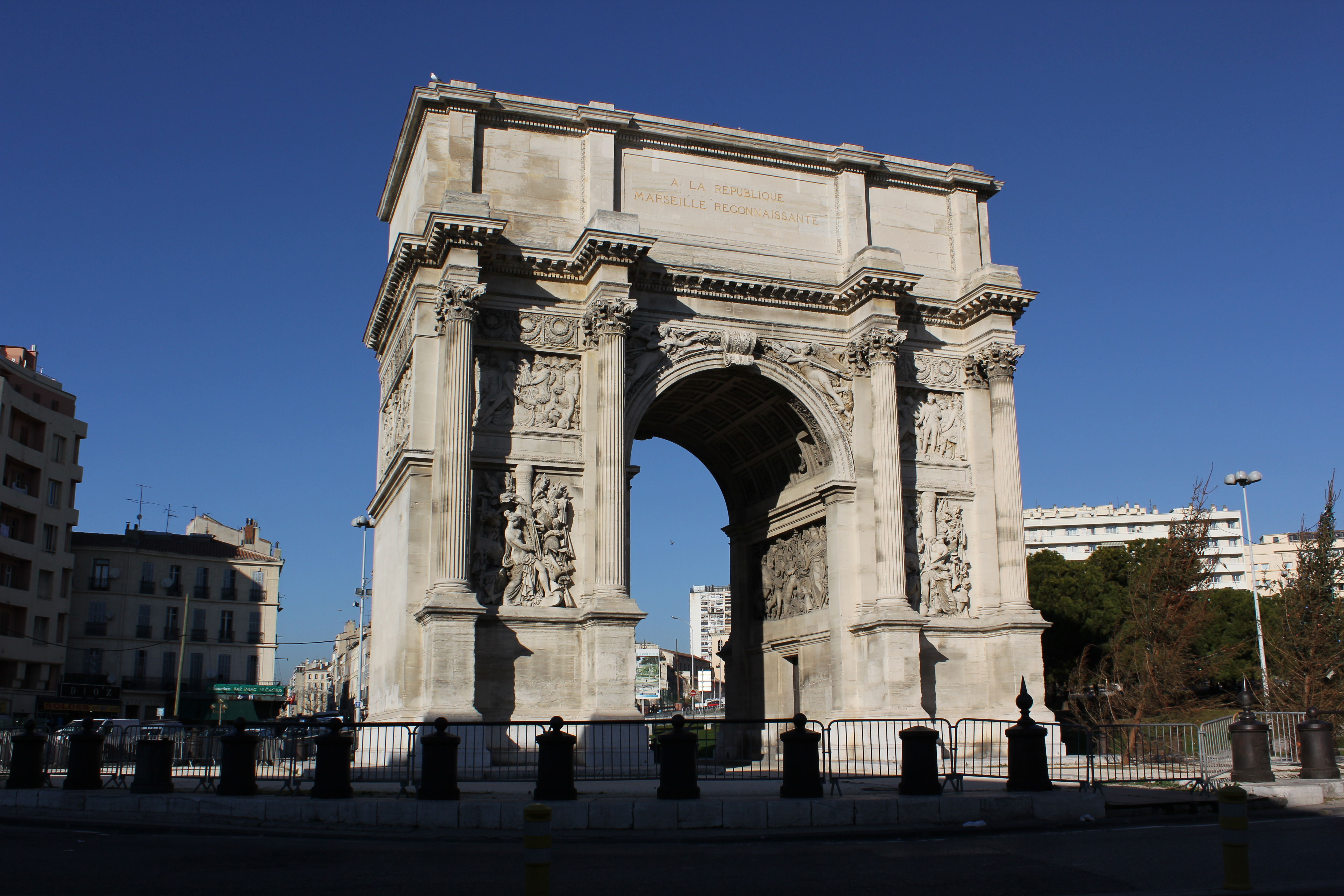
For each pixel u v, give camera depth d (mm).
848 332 54188
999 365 54688
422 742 26891
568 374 49500
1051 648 85812
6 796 30703
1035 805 26719
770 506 59844
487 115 51031
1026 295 54625
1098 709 63375
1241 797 16859
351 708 144250
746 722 27766
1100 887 18078
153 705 107312
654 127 53188
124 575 107688
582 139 52344
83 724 32344
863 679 50000
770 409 55031
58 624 99000
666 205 53062
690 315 51906
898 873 19344
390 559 50969
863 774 42812
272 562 117812
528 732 44719
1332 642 58062
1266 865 20094
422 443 46812
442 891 17641
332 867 20109
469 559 44875
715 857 21203
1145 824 26641
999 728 50594
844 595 51250
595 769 35594
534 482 47969
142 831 25484
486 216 46562
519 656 45750
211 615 113000
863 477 52000
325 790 27172
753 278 52125
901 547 50688
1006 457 53875
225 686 110500
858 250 55156
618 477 47031
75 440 103125
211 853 21828
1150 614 60938
